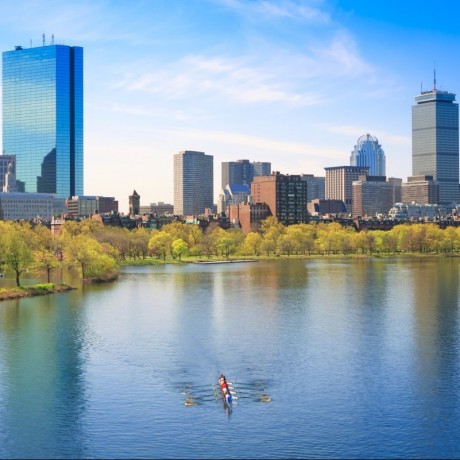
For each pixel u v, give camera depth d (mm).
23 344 154625
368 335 162875
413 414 109625
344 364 137000
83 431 104000
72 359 141625
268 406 113188
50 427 105438
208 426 105250
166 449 97875
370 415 109188
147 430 104188
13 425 106250
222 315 190875
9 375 130250
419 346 151375
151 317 187750
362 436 101562
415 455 95812
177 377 128750
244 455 95875
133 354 145375
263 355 144375
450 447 98062
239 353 146000
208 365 136750
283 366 135875
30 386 123812
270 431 103375
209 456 95688
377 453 96375
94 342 156500
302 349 149500
